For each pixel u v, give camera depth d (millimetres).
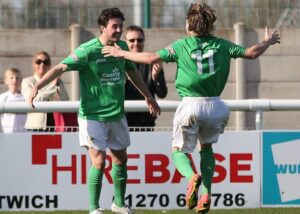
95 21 45250
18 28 45094
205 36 24234
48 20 45250
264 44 24312
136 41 29797
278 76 45469
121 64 25641
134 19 45219
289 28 45375
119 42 25766
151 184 28531
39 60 31484
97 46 25281
